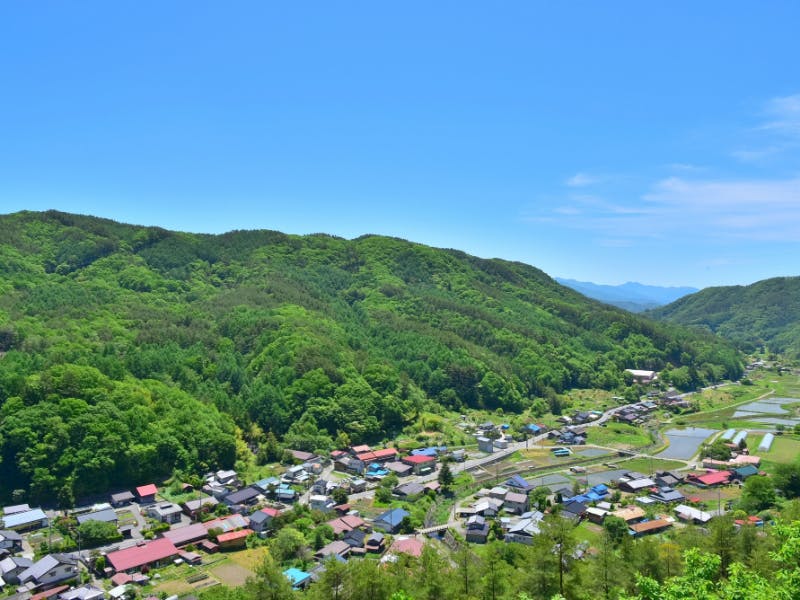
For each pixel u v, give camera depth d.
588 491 133.62
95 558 95.19
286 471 146.50
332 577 57.97
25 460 120.19
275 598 59.59
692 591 35.56
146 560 94.62
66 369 139.62
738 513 108.75
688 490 135.25
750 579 35.00
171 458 137.88
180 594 86.12
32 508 115.94
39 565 90.19
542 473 150.50
